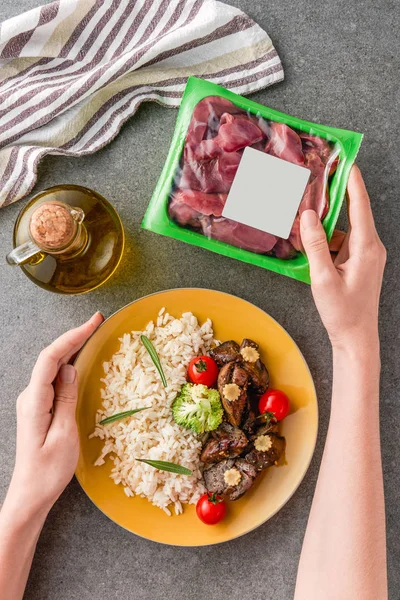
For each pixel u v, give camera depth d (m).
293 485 1.19
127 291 1.29
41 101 1.22
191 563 1.28
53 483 1.10
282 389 1.23
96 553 1.28
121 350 1.23
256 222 1.13
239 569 1.28
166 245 1.29
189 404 1.15
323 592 0.95
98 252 1.17
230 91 1.16
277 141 1.13
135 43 1.26
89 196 1.17
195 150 1.13
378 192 1.28
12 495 1.10
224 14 1.22
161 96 1.28
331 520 0.99
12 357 1.29
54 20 1.21
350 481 1.00
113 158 1.29
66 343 1.12
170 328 1.22
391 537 1.28
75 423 1.13
